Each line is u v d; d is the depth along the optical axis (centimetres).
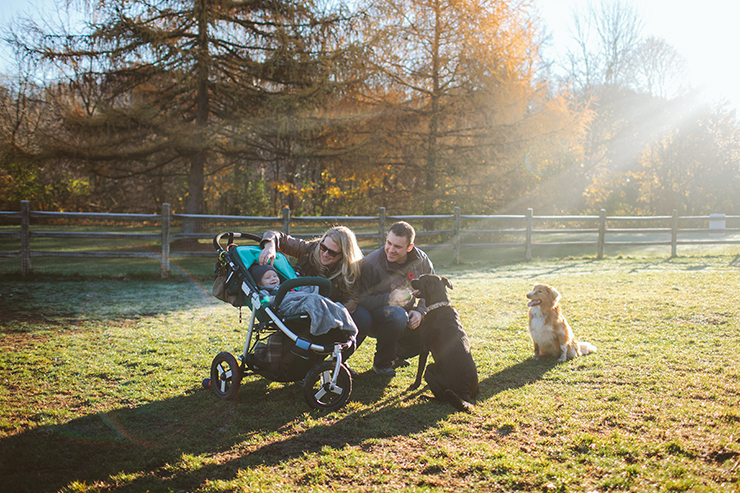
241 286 329
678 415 278
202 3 1223
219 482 218
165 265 866
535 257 1170
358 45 1310
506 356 411
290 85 1324
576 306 591
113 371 377
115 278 848
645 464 227
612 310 562
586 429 267
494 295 686
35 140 1250
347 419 290
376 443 258
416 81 1525
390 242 365
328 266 358
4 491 214
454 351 318
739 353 391
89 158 1259
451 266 1024
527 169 1585
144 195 2164
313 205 1953
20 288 743
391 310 364
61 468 235
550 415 287
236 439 264
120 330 507
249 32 1300
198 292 734
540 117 1477
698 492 202
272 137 1335
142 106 1301
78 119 1222
